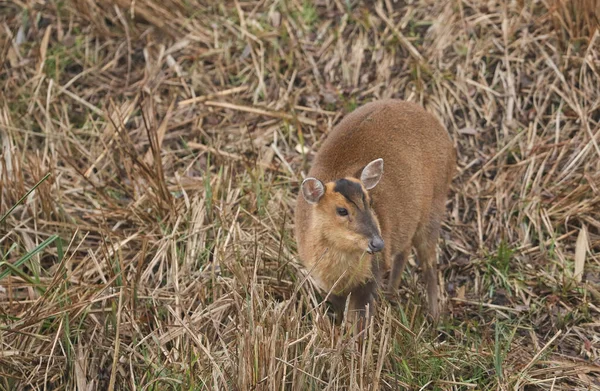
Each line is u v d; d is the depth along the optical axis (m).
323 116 13.09
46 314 9.31
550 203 11.60
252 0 14.78
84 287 9.84
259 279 10.04
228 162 12.23
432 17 13.92
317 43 13.98
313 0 14.52
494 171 12.23
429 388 8.99
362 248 8.95
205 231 10.75
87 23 14.49
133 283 9.88
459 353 9.34
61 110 13.30
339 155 9.70
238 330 8.57
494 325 10.18
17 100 13.24
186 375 8.59
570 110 12.64
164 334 9.23
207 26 14.38
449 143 10.61
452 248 11.33
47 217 11.18
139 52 14.17
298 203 9.84
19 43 14.20
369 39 13.89
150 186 11.39
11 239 10.94
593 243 11.15
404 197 9.76
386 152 9.75
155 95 13.49
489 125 12.70
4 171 11.12
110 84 13.74
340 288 9.50
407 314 9.92
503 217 11.57
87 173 12.11
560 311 10.29
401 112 10.10
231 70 13.86
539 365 9.36
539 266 10.92
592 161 11.96
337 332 8.74
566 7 13.05
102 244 10.14
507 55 13.21
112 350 9.25
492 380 9.09
